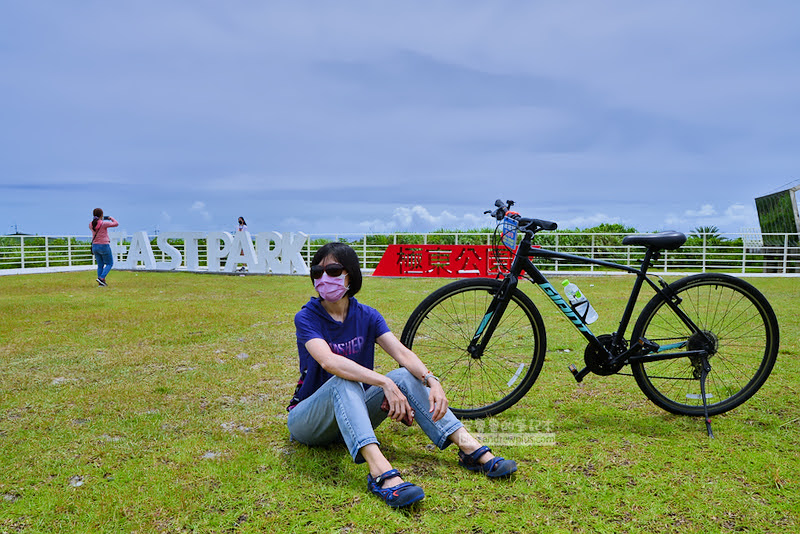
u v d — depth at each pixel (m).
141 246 15.79
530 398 3.07
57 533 1.70
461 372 3.49
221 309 6.87
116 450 2.35
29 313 6.48
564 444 2.38
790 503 1.85
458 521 1.73
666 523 1.73
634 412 2.83
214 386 3.38
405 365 2.21
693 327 2.75
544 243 15.22
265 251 14.23
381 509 1.80
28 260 17.27
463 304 3.41
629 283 10.69
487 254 12.05
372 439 1.91
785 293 8.73
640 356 2.70
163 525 1.74
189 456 2.27
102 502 1.87
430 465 2.15
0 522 1.77
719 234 14.50
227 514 1.79
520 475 2.06
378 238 16.00
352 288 2.18
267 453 2.28
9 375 3.64
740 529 1.70
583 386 3.31
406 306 7.04
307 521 1.74
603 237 15.23
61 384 3.43
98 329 5.37
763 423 2.67
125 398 3.11
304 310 2.18
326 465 2.14
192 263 15.14
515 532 1.68
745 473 2.08
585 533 1.67
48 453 2.33
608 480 2.02
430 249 12.69
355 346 2.23
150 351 4.37
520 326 5.01
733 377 3.42
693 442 2.40
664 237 2.65
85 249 18.44
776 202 16.45
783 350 4.20
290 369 3.80
